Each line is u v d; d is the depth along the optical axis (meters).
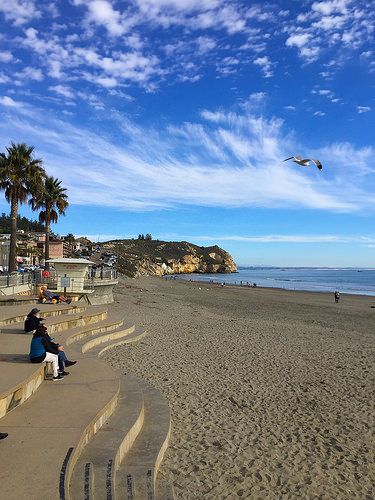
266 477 6.41
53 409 6.94
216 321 24.84
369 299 50.44
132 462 6.07
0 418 6.43
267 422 8.71
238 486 6.12
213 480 6.25
